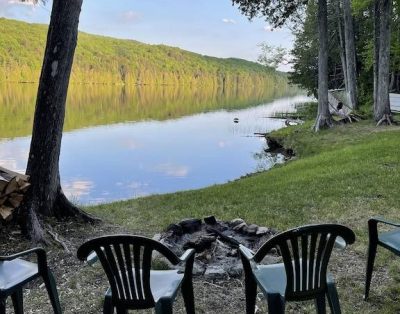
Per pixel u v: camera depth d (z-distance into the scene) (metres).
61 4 4.62
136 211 6.32
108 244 2.20
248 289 2.55
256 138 19.22
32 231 4.34
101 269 3.74
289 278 2.26
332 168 8.20
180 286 2.43
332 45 25.98
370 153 9.14
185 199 6.99
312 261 2.26
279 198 6.30
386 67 14.27
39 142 4.79
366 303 3.08
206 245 3.89
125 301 2.30
